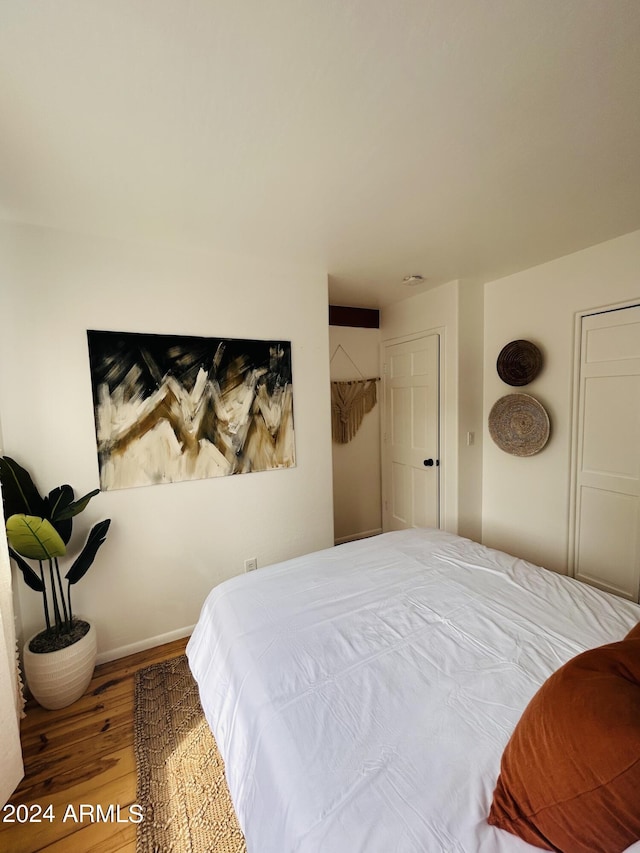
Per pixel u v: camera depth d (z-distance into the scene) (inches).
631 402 83.8
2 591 54.1
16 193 58.9
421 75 38.4
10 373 68.6
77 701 67.8
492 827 25.7
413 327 128.0
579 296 90.7
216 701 44.3
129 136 46.5
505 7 31.9
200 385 85.1
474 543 77.6
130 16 31.8
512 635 46.1
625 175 57.7
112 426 76.7
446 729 33.6
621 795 20.8
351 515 144.5
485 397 117.1
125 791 51.7
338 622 50.4
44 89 38.7
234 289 88.5
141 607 81.8
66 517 66.7
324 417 102.3
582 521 94.9
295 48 35.1
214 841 45.0
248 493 92.7
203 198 61.7
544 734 25.2
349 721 34.8
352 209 66.6
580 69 38.1
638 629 32.8
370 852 24.5
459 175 57.0
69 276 72.4
